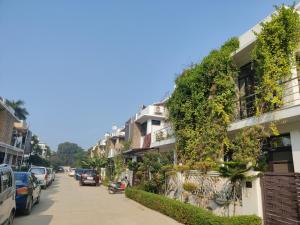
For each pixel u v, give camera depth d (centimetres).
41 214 1102
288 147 1007
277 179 745
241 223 746
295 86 977
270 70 1034
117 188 2091
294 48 1019
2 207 675
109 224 947
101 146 5744
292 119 931
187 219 950
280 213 721
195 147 1331
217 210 998
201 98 1376
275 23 1053
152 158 1644
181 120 1515
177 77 1591
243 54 1271
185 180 1267
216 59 1323
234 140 1112
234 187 907
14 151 3244
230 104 1262
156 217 1095
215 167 1066
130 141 2992
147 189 1620
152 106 2761
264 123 1010
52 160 11212
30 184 1152
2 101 2508
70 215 1095
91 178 2864
